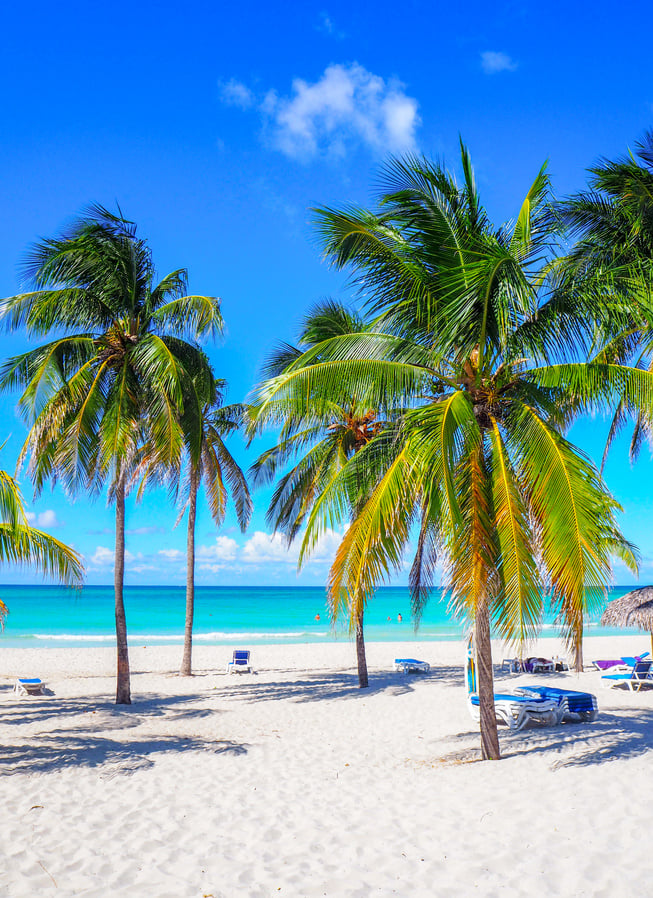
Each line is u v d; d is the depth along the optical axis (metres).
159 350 12.59
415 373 8.00
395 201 8.02
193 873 4.82
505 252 6.95
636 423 14.53
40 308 12.95
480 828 5.53
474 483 7.23
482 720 8.12
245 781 7.48
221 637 40.81
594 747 8.08
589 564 6.37
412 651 27.22
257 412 8.26
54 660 23.69
